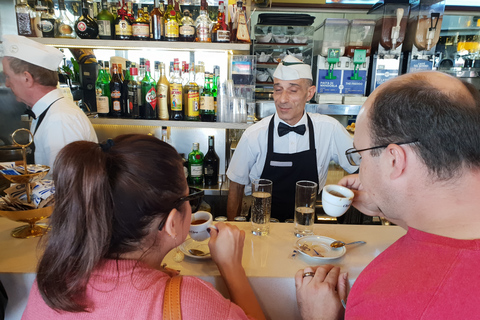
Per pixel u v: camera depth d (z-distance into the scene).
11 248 1.10
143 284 0.63
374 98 0.62
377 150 0.61
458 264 0.50
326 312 0.85
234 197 2.13
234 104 2.23
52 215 0.64
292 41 2.86
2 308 0.85
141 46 2.12
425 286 0.51
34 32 2.15
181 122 2.23
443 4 2.63
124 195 0.61
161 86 2.25
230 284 0.89
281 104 1.93
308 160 2.04
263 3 3.12
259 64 2.89
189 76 2.38
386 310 0.53
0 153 2.13
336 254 1.09
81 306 0.61
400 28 2.70
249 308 0.86
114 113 2.27
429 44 2.71
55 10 2.44
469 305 0.47
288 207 2.09
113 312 0.61
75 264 0.61
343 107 2.87
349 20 2.78
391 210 0.64
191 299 0.62
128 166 0.62
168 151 0.67
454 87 0.56
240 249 0.94
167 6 2.25
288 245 1.18
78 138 1.78
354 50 2.78
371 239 1.23
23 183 1.11
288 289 0.99
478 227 0.53
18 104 2.59
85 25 2.13
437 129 0.53
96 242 0.61
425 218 0.58
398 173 0.58
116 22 2.15
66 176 0.60
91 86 2.46
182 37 2.14
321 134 2.08
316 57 2.99
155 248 0.69
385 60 2.79
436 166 0.55
